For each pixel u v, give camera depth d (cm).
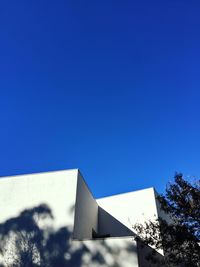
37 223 1448
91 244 1320
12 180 1628
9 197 1570
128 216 1845
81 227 1510
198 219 1170
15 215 1501
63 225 1412
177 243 1149
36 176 1614
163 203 1246
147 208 1820
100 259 1275
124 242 1288
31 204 1519
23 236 1427
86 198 1694
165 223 1216
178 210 1208
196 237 1145
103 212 1928
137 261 1226
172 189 1252
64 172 1589
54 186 1556
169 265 1168
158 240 1197
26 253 1376
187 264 1113
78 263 1290
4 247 1416
